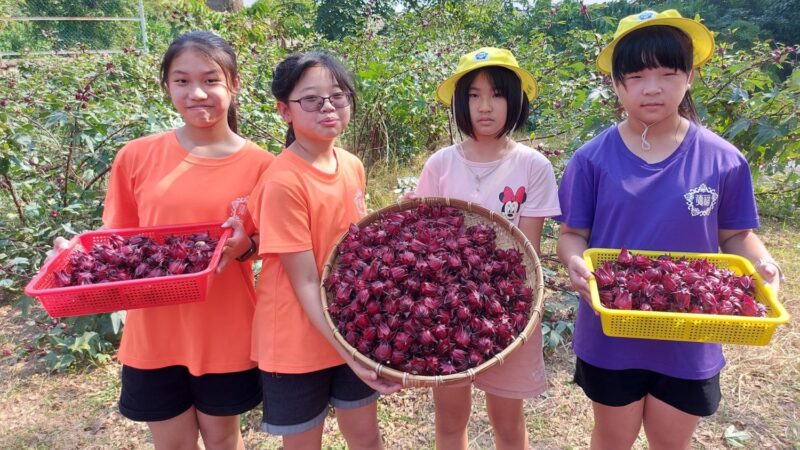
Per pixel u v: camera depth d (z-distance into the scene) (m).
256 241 2.05
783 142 4.58
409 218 2.03
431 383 1.57
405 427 2.90
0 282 3.84
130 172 2.05
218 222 1.99
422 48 7.39
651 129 1.89
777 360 3.33
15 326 3.96
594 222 2.02
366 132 6.80
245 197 2.03
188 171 2.00
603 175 1.95
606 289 1.74
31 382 3.34
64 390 3.27
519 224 2.15
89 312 1.75
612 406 2.01
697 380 1.88
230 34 7.65
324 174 1.94
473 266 1.84
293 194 1.83
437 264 1.77
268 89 5.84
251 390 2.11
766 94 4.39
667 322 1.60
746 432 2.78
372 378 1.66
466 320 1.71
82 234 2.01
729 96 4.50
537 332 2.15
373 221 2.08
